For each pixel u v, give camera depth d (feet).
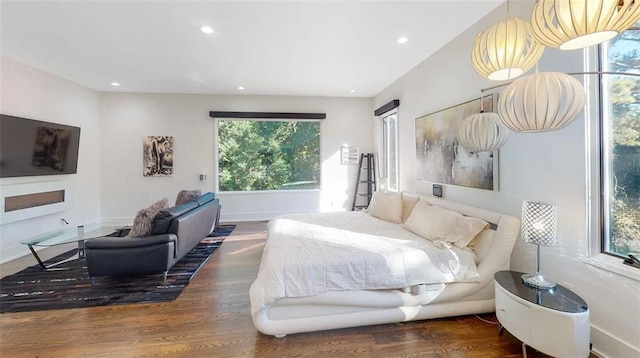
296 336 6.33
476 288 6.93
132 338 6.25
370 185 19.21
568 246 6.16
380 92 17.67
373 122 19.21
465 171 9.31
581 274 5.90
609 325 5.39
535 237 5.83
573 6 3.00
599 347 5.52
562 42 3.43
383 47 10.61
